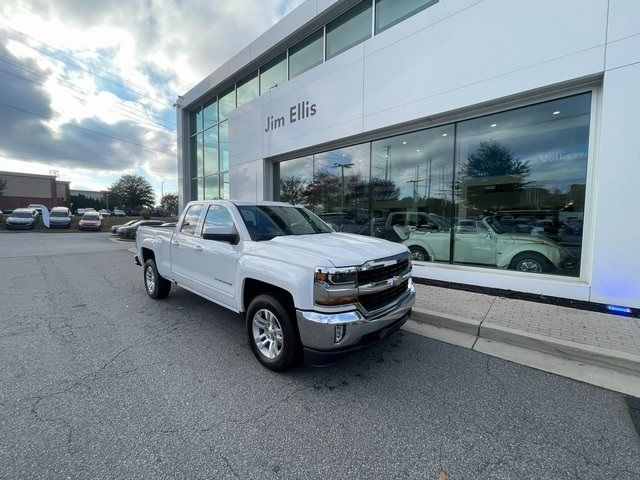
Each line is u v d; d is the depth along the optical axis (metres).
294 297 3.10
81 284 7.57
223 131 15.66
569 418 2.68
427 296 5.82
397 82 7.34
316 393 3.03
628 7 4.64
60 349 3.92
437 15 6.57
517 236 6.33
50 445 2.29
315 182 10.34
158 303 5.95
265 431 2.50
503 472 2.12
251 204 4.59
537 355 3.82
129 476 2.04
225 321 4.97
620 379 3.28
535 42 5.44
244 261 3.74
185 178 18.69
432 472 2.12
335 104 8.84
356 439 2.42
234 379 3.27
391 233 8.28
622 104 4.75
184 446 2.32
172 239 5.38
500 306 5.19
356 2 8.84
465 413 2.74
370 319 3.12
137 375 3.32
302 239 3.93
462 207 7.02
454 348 4.01
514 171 6.25
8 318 5.05
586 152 5.44
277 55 11.91
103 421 2.57
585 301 5.26
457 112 6.64
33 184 68.75
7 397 2.88
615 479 2.06
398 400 2.93
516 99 5.93
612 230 4.94
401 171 7.99
